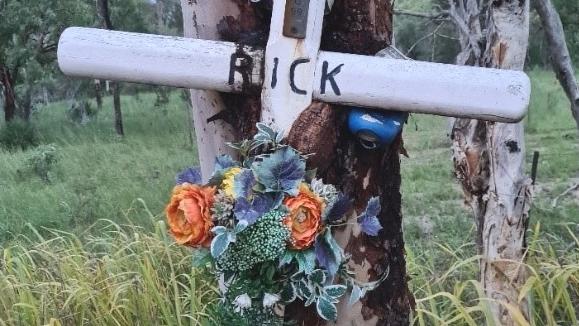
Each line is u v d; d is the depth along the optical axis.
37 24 12.52
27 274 3.38
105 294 3.10
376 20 1.59
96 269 3.38
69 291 2.99
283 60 1.49
